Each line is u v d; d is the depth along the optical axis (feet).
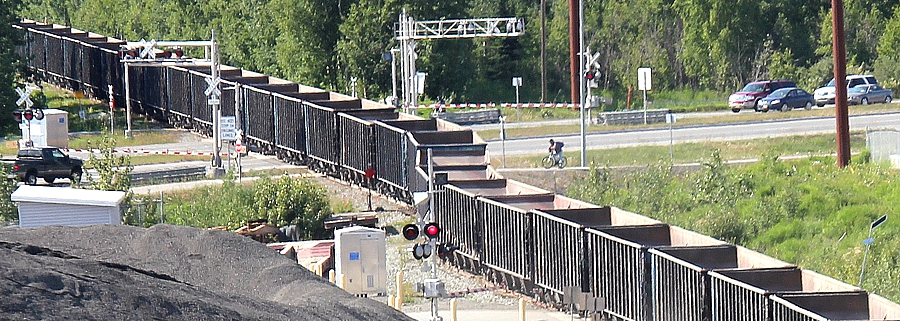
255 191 617.62
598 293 431.02
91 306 130.00
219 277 191.83
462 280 511.81
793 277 365.61
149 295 137.08
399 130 633.20
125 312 132.57
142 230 206.49
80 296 130.93
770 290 363.97
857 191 647.56
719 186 652.89
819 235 590.55
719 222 600.80
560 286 451.12
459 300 475.72
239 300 150.92
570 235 444.55
